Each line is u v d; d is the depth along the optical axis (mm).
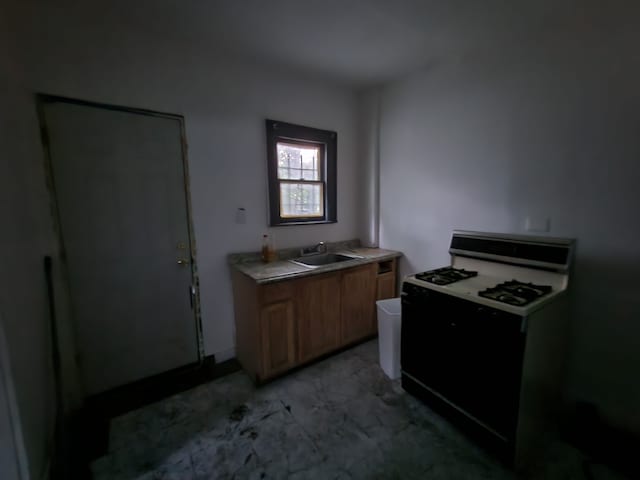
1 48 1367
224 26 1852
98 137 1819
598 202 1589
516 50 1859
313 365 2357
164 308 2162
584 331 1681
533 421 1503
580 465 1458
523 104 1849
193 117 2131
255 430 1692
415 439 1617
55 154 1704
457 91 2217
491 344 1435
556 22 1671
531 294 1514
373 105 2914
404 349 1954
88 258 1854
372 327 2746
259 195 2504
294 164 2742
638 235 1477
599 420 1643
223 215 2342
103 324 1945
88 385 1931
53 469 1471
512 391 1365
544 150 1775
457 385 1631
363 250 2959
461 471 1426
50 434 1502
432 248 2523
